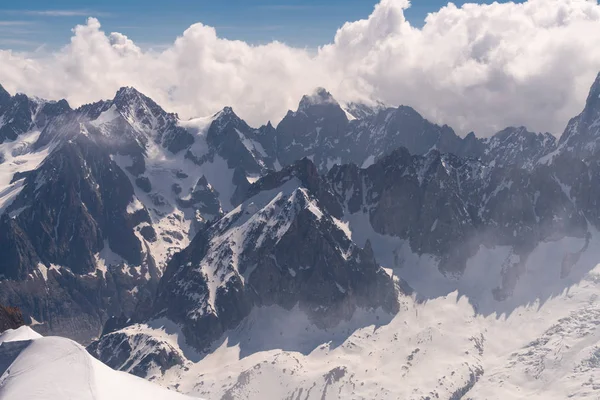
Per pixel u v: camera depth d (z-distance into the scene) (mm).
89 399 80125
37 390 79562
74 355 83875
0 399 79000
